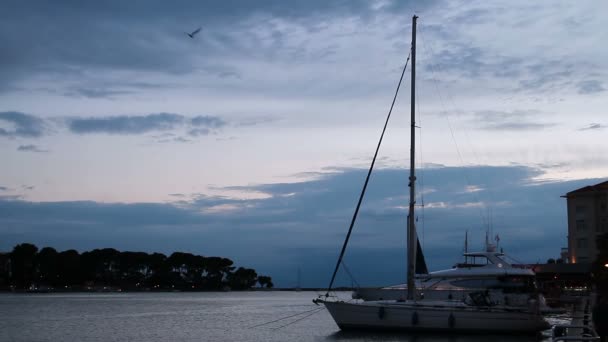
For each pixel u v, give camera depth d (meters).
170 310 80.75
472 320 35.78
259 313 73.38
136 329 49.72
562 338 17.73
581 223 88.69
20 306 90.94
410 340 35.34
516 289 41.91
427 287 43.62
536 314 35.72
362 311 37.34
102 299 129.62
